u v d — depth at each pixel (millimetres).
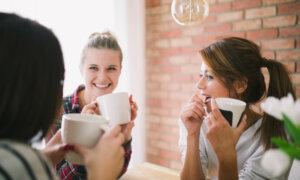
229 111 695
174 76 2219
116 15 1975
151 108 2408
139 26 2197
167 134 2311
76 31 1651
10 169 346
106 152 482
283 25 1673
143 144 2373
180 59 2164
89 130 537
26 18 446
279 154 354
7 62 389
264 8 1733
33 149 402
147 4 2316
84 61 1046
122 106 740
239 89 973
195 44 2064
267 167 354
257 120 1028
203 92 972
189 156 880
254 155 933
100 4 1826
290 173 753
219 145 684
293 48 1650
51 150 566
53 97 463
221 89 948
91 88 1054
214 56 939
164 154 2346
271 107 428
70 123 540
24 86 405
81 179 932
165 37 2242
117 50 1041
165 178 919
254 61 962
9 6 1286
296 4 1611
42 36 432
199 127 888
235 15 1861
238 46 961
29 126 428
